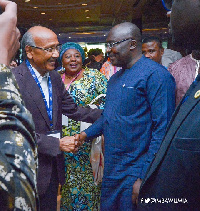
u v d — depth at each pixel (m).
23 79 2.05
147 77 2.03
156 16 8.55
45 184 2.02
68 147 2.15
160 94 1.99
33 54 2.10
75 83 2.91
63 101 2.47
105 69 5.27
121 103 2.11
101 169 2.73
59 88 2.30
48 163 2.04
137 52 2.16
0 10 0.65
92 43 19.77
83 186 2.81
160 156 0.98
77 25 18.66
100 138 2.70
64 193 2.85
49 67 2.13
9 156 0.54
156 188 0.99
